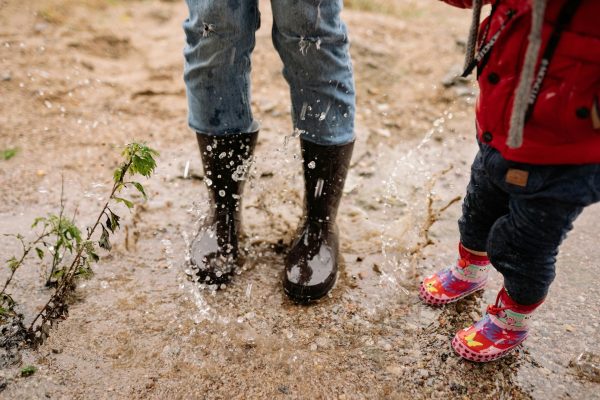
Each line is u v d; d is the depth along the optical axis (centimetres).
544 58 123
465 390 163
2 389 157
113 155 267
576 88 122
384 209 243
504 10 131
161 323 182
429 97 327
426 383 165
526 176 137
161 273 202
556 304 193
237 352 173
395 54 362
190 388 161
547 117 127
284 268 199
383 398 160
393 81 338
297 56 168
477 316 189
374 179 262
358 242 222
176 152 272
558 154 131
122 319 182
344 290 198
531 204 140
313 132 182
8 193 237
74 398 157
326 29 162
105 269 201
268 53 353
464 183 262
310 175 192
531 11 122
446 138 295
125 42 357
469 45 140
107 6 392
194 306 189
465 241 180
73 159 261
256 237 220
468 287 190
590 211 242
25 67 318
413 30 399
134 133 284
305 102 179
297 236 203
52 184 244
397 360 172
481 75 141
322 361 171
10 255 204
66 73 320
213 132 186
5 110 287
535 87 126
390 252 217
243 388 162
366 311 190
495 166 143
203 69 171
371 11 447
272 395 160
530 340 179
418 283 203
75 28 360
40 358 167
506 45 130
